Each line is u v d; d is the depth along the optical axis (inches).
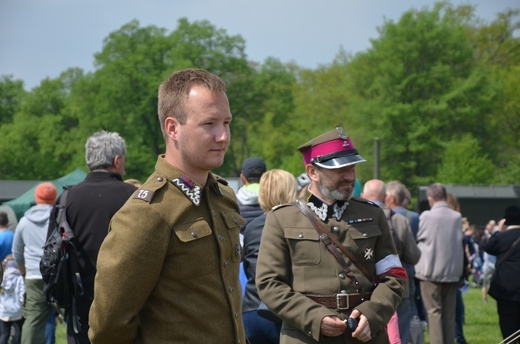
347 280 226.5
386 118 2805.1
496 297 424.8
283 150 3390.7
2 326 432.8
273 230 235.8
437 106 2748.5
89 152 262.2
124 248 135.0
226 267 144.5
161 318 138.0
